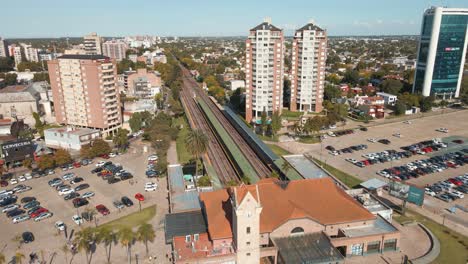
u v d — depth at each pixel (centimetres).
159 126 18238
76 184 13112
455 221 10519
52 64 19412
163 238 9594
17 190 12531
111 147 17500
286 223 8575
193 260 7862
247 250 8038
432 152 16800
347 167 14962
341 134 19875
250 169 13600
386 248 8988
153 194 12262
